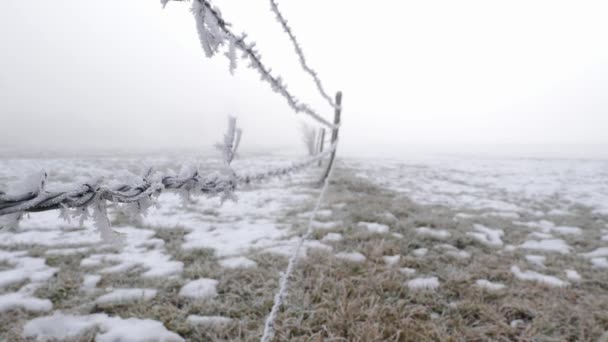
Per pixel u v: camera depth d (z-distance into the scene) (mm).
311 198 7160
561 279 3572
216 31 806
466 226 5266
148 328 2549
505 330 2607
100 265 3621
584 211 6746
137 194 681
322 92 4824
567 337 2586
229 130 1065
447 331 2625
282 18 2125
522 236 5059
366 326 2490
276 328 2467
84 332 2500
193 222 5320
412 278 3430
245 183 1642
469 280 3354
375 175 11227
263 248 4184
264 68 1683
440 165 16125
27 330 2482
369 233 4629
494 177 11844
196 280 3281
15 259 3707
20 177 474
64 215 531
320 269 3420
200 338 2477
